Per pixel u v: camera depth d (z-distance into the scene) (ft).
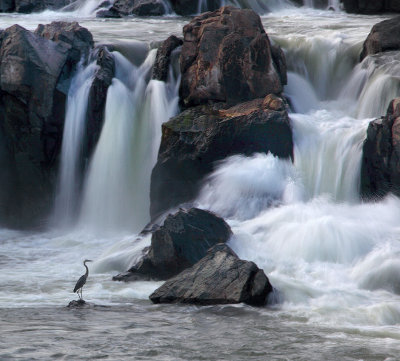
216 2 309.01
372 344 90.84
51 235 183.93
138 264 132.87
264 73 182.29
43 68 187.83
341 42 207.92
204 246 132.67
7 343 86.99
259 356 84.23
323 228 137.39
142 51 205.05
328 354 85.76
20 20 293.43
